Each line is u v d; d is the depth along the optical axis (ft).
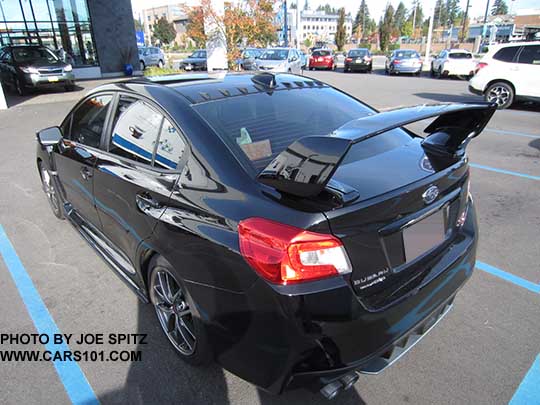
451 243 7.56
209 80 9.37
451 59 68.64
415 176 6.77
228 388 7.54
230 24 46.21
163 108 7.99
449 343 8.55
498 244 12.65
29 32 63.98
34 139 27.61
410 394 7.35
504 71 35.47
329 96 9.66
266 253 5.60
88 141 10.53
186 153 7.32
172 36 288.30
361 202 5.82
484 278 10.87
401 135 8.59
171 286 7.96
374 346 5.89
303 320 5.46
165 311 8.33
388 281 6.17
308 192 5.40
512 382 7.57
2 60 51.26
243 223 5.92
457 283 7.38
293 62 61.16
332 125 8.39
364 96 44.62
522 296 10.09
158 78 9.80
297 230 5.46
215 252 6.23
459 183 7.57
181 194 7.07
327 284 5.53
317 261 5.47
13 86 50.31
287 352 5.62
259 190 6.22
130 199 8.35
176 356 8.32
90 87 55.83
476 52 140.26
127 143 8.90
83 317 9.57
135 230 8.29
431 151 7.82
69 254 12.42
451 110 6.52
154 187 7.66
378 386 7.53
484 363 8.01
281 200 5.88
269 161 6.93
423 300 6.53
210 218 6.44
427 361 8.09
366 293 5.88
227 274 6.10
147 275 8.59
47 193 15.31
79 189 11.16
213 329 6.56
